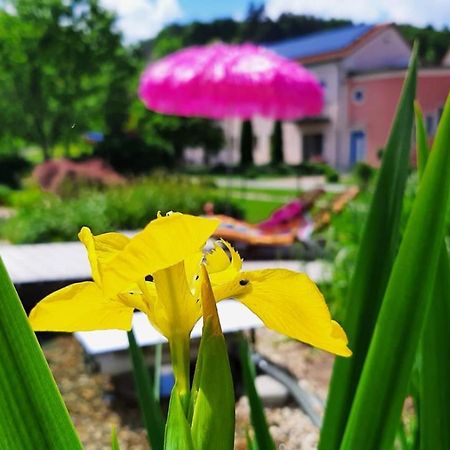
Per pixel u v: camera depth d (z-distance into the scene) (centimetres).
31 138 3366
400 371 106
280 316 91
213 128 4538
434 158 104
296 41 4619
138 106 4138
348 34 4016
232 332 484
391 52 3872
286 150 4225
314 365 521
